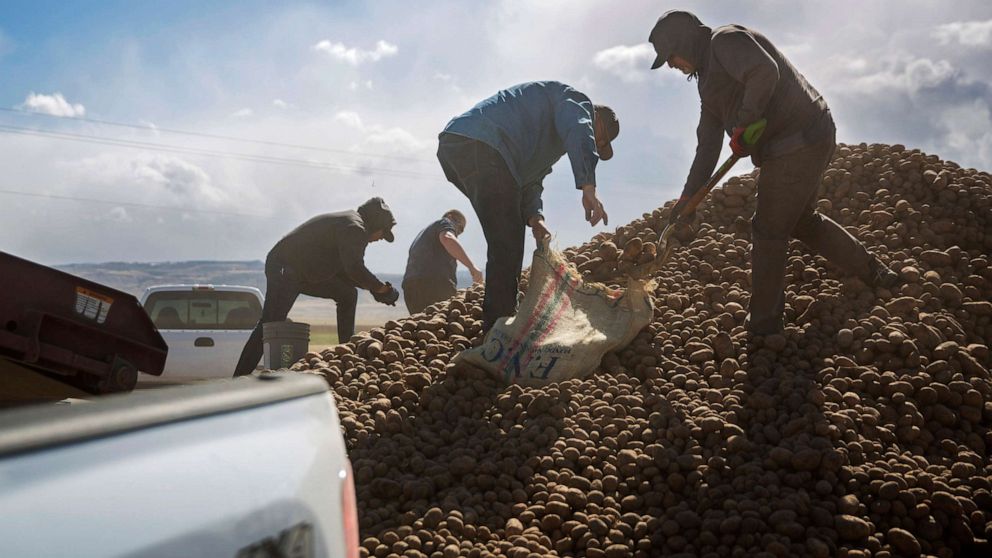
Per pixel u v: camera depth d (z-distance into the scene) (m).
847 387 4.71
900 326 5.11
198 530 1.28
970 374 4.88
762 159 5.20
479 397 4.94
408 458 4.30
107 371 3.36
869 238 6.48
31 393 3.31
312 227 7.96
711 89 5.21
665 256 5.59
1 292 3.14
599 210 5.45
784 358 5.13
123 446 1.22
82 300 3.30
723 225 6.93
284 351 6.81
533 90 5.66
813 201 5.55
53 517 1.07
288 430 1.61
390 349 5.50
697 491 3.94
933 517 3.71
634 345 5.39
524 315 5.24
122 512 1.16
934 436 4.48
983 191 6.73
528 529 3.70
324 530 1.61
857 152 7.45
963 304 5.69
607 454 4.18
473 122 5.41
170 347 10.78
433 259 8.40
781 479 3.95
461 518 3.71
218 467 1.37
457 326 5.82
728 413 4.48
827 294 5.71
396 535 3.59
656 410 4.62
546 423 4.49
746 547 3.50
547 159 5.84
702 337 5.44
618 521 3.77
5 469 1.04
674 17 5.32
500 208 5.45
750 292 5.93
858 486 3.87
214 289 11.26
